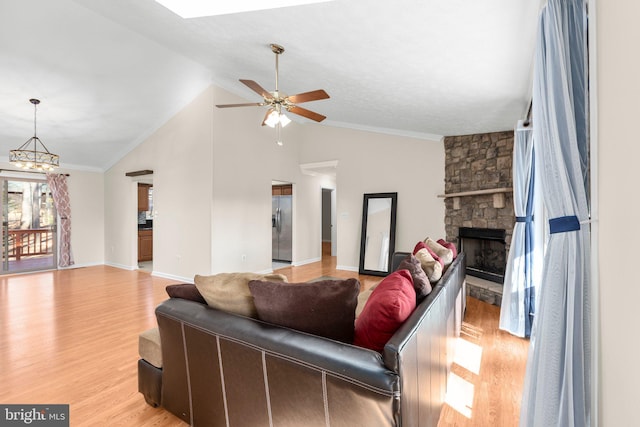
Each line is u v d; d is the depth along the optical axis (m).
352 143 6.31
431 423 1.49
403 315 1.30
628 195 0.91
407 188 5.73
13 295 4.44
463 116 4.23
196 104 5.21
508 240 4.43
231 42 3.53
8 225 5.91
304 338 1.25
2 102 4.41
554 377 1.37
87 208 6.88
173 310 1.67
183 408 1.67
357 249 6.25
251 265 5.71
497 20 2.15
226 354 1.41
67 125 5.25
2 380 2.21
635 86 0.86
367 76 3.54
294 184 6.88
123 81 4.58
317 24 2.70
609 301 1.10
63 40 3.72
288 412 1.22
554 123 1.41
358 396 1.04
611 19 1.05
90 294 4.49
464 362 2.52
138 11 3.28
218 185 5.10
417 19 2.31
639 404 0.83
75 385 2.16
